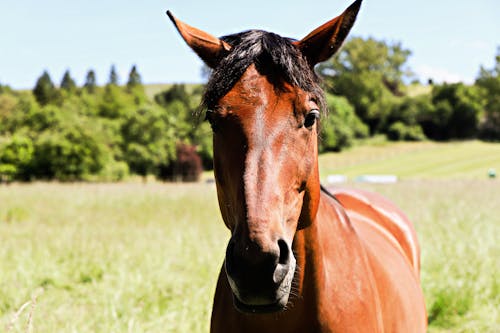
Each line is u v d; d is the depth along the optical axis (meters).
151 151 44.34
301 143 1.84
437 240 7.36
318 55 2.05
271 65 1.87
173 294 5.29
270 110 1.80
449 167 43.56
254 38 1.92
